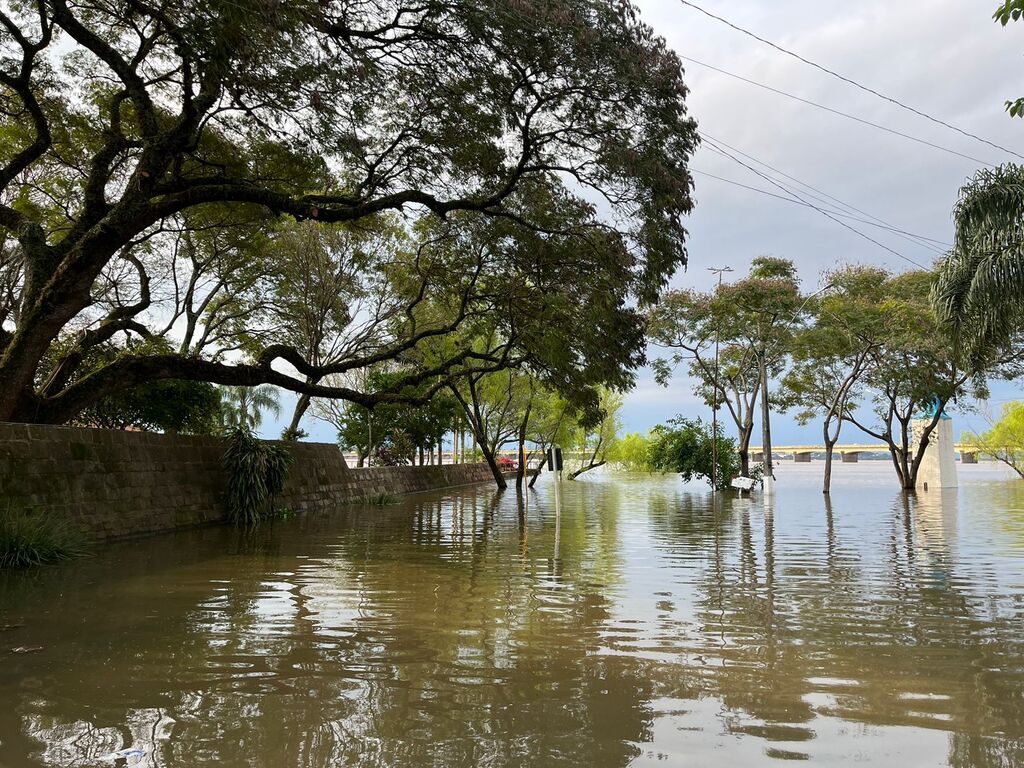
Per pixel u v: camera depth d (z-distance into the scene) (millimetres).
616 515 20250
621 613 6781
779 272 34094
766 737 3586
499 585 8445
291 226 25734
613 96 14031
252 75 11836
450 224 19266
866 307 32031
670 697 4234
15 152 17141
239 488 17734
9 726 3703
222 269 25250
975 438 51375
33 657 5105
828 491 32281
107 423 21250
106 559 10789
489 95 13656
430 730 3660
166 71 15570
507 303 19156
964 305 14094
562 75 13641
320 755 3324
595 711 3980
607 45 13195
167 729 3662
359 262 26891
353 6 12945
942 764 3250
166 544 12883
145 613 6734
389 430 36375
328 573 9422
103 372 14562
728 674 4734
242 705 4047
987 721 3832
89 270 13508
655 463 40594
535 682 4523
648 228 15891
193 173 16750
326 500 24422
